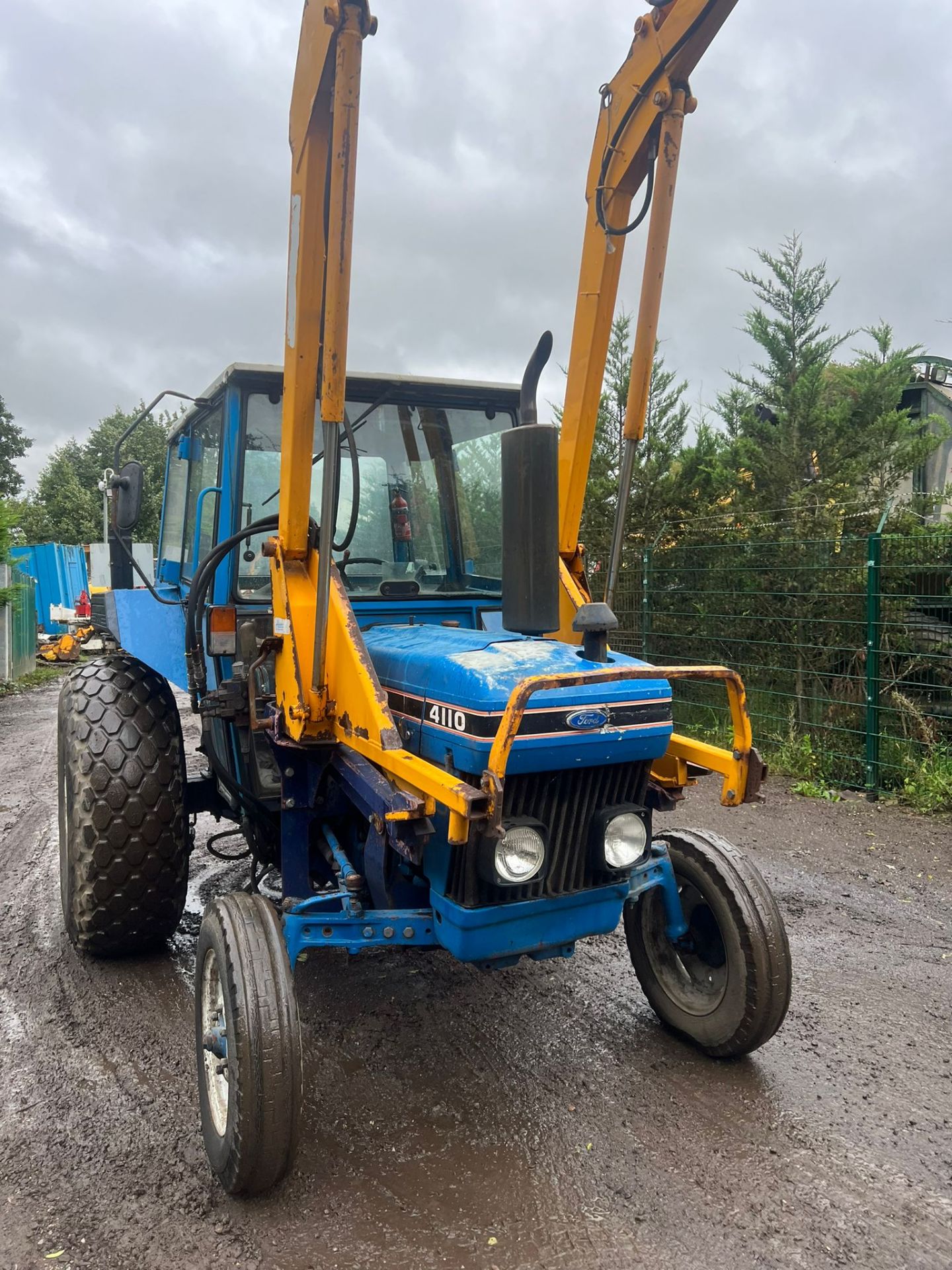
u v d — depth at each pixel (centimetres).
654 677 239
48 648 1697
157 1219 228
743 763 262
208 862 511
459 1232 222
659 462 948
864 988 358
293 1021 226
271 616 341
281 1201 234
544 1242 218
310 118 246
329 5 223
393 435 359
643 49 286
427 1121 269
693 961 319
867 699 642
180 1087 288
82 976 366
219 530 343
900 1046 313
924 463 873
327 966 381
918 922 425
